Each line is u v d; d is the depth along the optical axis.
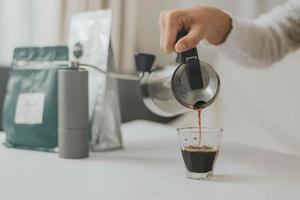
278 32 1.11
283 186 0.62
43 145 0.86
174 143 0.99
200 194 0.57
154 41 1.76
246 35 1.00
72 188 0.59
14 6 1.50
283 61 1.47
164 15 0.72
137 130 1.22
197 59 0.63
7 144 0.91
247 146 0.97
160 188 0.59
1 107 1.30
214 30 0.89
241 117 1.60
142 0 1.75
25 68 0.90
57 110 0.84
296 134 1.44
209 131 0.65
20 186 0.59
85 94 0.78
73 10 1.54
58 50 0.87
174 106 0.72
